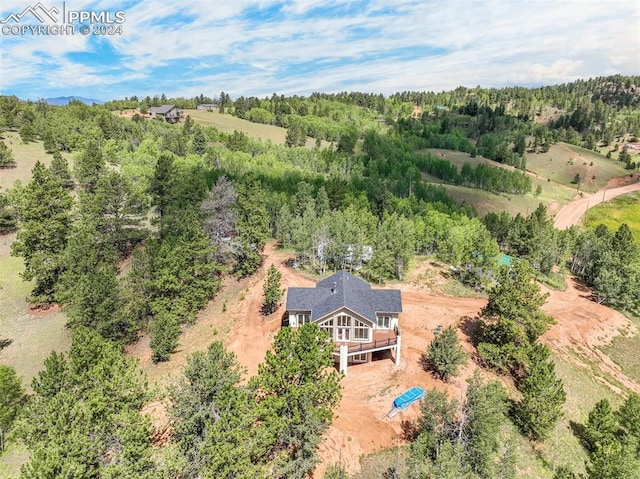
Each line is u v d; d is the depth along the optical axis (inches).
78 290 1791.3
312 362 1136.2
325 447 1320.1
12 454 1333.7
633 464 1190.3
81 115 5674.2
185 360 1790.1
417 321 2137.1
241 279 2532.0
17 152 4028.1
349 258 2699.3
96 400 988.6
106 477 852.0
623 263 2770.7
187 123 6427.2
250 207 2440.9
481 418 1158.3
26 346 1948.8
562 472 1316.4
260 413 1032.2
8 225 2878.9
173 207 2731.3
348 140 7091.5
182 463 935.0
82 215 2551.7
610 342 2288.4
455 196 5807.1
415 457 1130.7
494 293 1855.3
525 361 1652.3
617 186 7490.2
